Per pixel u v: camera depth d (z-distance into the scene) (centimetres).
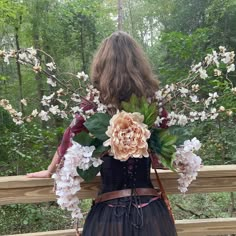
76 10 1438
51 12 1444
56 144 623
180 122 183
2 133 792
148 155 167
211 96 186
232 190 227
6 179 211
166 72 740
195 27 1568
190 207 458
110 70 174
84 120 177
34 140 607
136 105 168
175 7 1656
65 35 1495
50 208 500
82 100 178
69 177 171
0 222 480
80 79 178
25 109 870
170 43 759
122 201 174
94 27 1542
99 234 174
